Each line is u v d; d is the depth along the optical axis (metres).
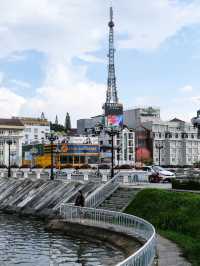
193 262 21.81
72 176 63.56
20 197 62.66
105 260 28.27
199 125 42.41
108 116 177.50
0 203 65.31
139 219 29.92
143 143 192.00
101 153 161.25
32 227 44.16
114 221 34.34
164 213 35.72
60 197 54.25
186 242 27.31
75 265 27.45
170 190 43.00
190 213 33.34
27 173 74.94
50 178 65.75
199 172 58.94
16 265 27.78
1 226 45.25
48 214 52.16
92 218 37.75
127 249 29.83
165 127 197.25
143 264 18.94
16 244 34.59
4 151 183.50
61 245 33.72
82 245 33.50
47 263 28.14
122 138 182.75
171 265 21.11
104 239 33.81
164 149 195.38
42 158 145.00
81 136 176.12
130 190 45.75
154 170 67.06
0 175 83.12
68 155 153.38
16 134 186.12
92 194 45.62
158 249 25.47
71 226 38.78
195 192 41.03
